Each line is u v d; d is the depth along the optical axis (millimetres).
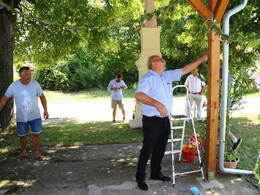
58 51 9195
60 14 7250
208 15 3242
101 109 12570
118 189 3355
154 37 6203
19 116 4277
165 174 3762
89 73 22094
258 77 3033
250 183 3439
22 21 8445
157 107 3014
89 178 3697
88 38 8492
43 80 20547
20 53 9906
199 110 7457
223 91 3455
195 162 4184
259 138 5426
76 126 7941
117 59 21891
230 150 4023
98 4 8945
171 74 3445
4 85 6340
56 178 3717
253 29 6199
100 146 5207
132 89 21375
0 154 4742
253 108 10875
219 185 3389
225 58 3387
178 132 6215
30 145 5258
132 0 8750
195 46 16625
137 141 5496
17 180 3670
